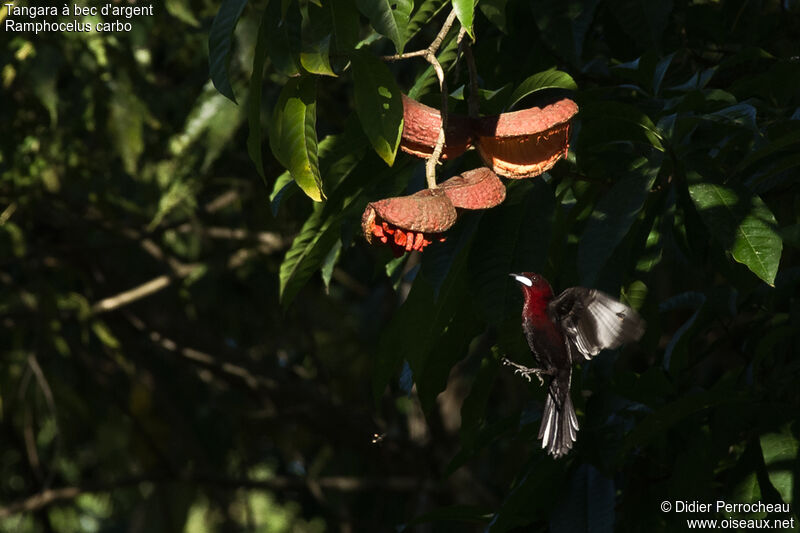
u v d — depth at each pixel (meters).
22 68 6.19
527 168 4.98
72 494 10.32
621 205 5.08
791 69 5.29
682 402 5.24
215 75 4.99
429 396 5.35
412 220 4.85
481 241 5.12
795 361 5.35
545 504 5.31
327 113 7.05
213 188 9.40
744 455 5.30
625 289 5.34
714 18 5.56
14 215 8.49
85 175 7.86
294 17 4.98
